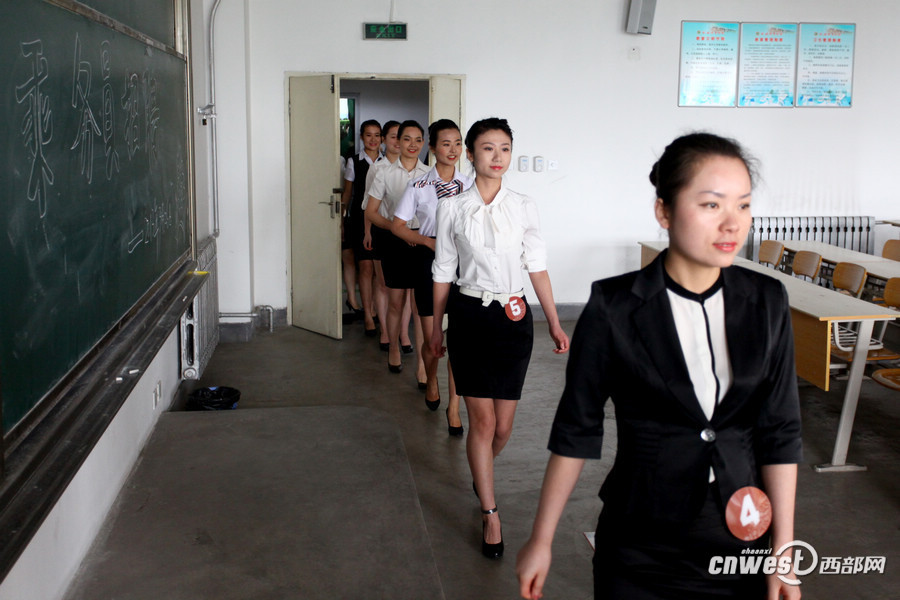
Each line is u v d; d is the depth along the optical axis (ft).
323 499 10.25
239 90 20.84
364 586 8.27
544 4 23.20
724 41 24.00
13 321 5.87
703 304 4.96
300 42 22.41
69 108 7.27
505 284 10.04
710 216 4.64
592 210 24.40
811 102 24.63
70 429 6.75
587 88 23.75
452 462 13.46
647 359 4.91
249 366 19.01
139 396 11.69
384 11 22.65
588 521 11.41
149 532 9.27
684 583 5.08
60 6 7.01
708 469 4.93
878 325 21.16
